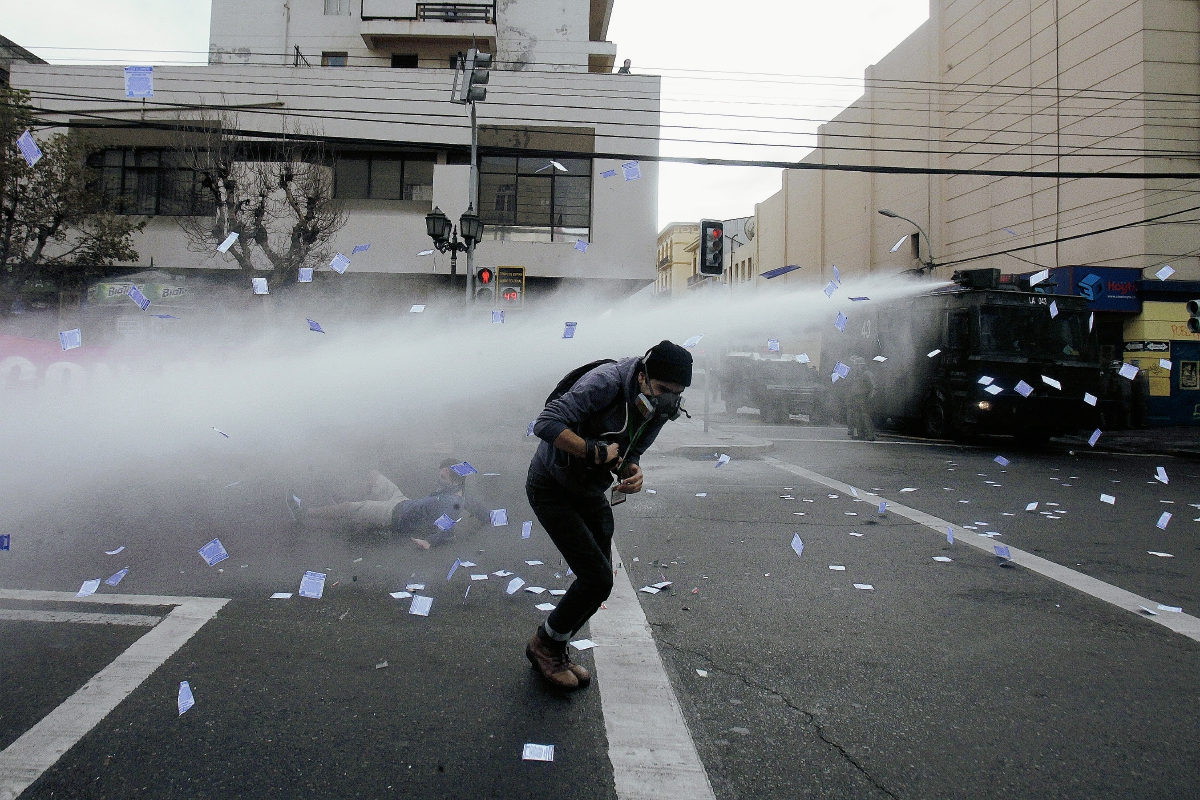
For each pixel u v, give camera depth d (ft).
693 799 8.26
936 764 9.12
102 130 60.70
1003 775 8.89
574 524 10.63
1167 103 63.26
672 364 10.05
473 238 46.52
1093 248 68.64
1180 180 64.03
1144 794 8.54
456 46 82.94
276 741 9.23
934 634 13.51
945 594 15.88
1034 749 9.51
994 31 81.46
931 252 85.05
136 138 61.11
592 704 10.48
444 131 63.31
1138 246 64.13
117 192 61.46
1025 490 29.73
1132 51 63.87
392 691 10.69
